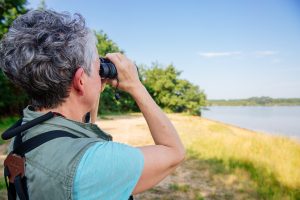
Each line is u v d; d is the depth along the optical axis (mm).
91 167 834
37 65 926
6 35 972
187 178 6691
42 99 994
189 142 11367
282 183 6332
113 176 852
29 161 876
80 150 853
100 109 34312
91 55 1017
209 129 18797
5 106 23547
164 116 1122
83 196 820
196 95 50562
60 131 914
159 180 978
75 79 976
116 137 13445
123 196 875
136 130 16172
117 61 1137
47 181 830
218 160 8328
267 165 7590
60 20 976
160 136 1068
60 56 933
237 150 9469
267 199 5480
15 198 924
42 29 938
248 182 6438
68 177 816
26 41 924
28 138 914
